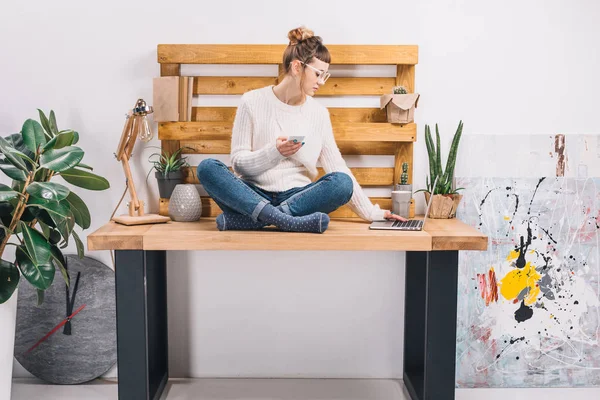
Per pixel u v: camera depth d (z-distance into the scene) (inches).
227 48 100.4
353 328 109.0
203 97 104.7
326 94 103.7
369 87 103.5
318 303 108.6
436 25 103.0
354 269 107.9
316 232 85.4
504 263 106.2
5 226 87.7
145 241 84.7
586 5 102.6
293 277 108.0
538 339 106.8
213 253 107.4
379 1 102.5
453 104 104.4
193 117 104.7
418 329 105.3
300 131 93.5
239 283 108.1
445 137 105.1
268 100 93.8
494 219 105.6
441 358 87.8
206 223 96.3
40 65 103.2
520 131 104.9
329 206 88.6
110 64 103.5
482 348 106.9
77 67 103.3
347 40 103.1
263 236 84.3
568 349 106.9
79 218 94.9
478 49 103.4
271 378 109.4
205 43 103.1
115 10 102.5
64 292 105.4
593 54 103.4
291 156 94.1
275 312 108.7
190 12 102.7
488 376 107.1
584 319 106.8
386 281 108.0
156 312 102.0
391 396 101.5
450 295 87.0
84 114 104.3
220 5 102.5
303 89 91.1
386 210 97.6
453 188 105.6
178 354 109.5
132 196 97.3
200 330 109.0
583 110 104.3
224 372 109.8
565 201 105.3
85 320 105.5
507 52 103.5
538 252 106.0
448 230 88.8
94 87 103.8
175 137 102.2
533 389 106.4
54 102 103.8
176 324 109.0
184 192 97.0
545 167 105.0
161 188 101.9
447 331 87.6
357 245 84.3
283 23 102.7
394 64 102.3
